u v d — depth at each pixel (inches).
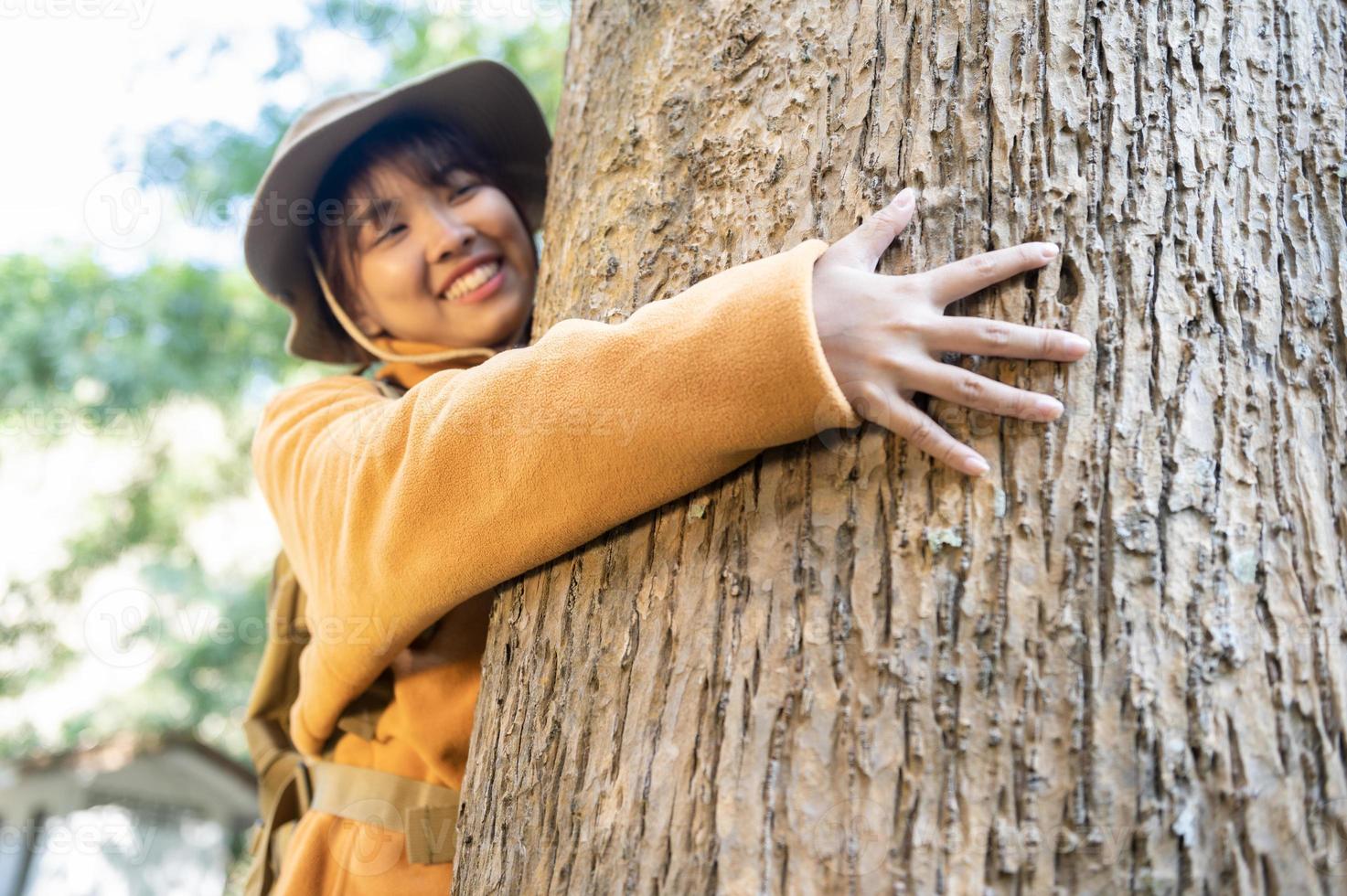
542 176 69.1
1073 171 34.2
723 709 31.9
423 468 39.3
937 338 32.7
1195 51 35.8
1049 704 28.7
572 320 39.4
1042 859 27.5
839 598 31.5
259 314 196.2
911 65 36.8
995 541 30.6
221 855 262.2
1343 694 28.8
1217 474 30.8
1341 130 35.7
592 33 49.3
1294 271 33.6
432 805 46.7
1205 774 27.9
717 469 34.3
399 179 59.7
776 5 40.8
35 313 191.0
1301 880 27.1
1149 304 32.5
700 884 30.1
